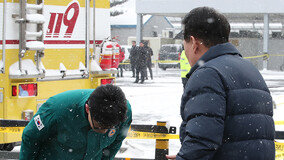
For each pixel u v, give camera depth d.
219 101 2.29
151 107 12.88
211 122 2.25
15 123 5.20
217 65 2.40
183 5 31.86
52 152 3.20
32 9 5.91
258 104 2.41
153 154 6.96
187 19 2.57
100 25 7.02
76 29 6.71
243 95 2.37
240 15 35.62
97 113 2.60
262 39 37.22
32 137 3.08
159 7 32.62
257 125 2.38
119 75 28.03
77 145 3.10
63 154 3.17
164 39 42.81
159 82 22.47
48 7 6.34
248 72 2.47
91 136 3.07
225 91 2.35
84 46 6.79
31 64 6.09
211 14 2.51
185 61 12.29
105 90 2.61
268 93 2.54
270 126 2.47
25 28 5.90
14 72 5.91
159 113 11.74
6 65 5.91
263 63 33.50
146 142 7.94
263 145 2.39
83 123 2.98
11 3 5.89
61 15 6.50
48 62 6.38
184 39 2.61
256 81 2.48
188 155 2.25
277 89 19.02
